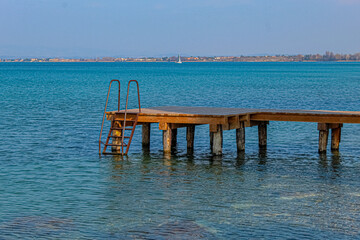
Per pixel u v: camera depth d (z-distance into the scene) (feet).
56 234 48.88
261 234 49.34
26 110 145.18
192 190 64.03
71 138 99.45
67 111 144.15
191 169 75.66
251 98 198.18
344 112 87.15
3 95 203.92
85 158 82.28
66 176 70.59
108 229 50.29
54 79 369.30
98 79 370.53
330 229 50.60
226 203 58.65
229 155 86.12
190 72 560.20
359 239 48.21
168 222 52.37
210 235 48.96
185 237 48.37
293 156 85.25
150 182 67.87
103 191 63.36
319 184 67.21
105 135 103.86
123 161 80.64
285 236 48.91
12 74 480.23
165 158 83.30
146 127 93.09
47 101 176.24
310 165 78.54
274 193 62.75
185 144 97.14
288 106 168.25
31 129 109.19
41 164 77.51
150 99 193.77
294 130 112.57
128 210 55.98
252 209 56.44
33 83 307.99
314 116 84.38
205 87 268.41
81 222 52.19
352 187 65.72
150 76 435.94
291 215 54.60
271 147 93.40
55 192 62.69
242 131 87.66
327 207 57.21
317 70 637.71
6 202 58.44
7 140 96.12
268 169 75.82
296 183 67.72
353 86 273.33
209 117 82.53
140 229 50.39
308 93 223.92
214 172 73.82
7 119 124.36
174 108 96.37
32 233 49.01
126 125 88.63
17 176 70.18
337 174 72.84
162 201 59.36
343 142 97.76
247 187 65.57
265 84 297.94
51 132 105.70
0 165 76.43
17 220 52.54
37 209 56.08
